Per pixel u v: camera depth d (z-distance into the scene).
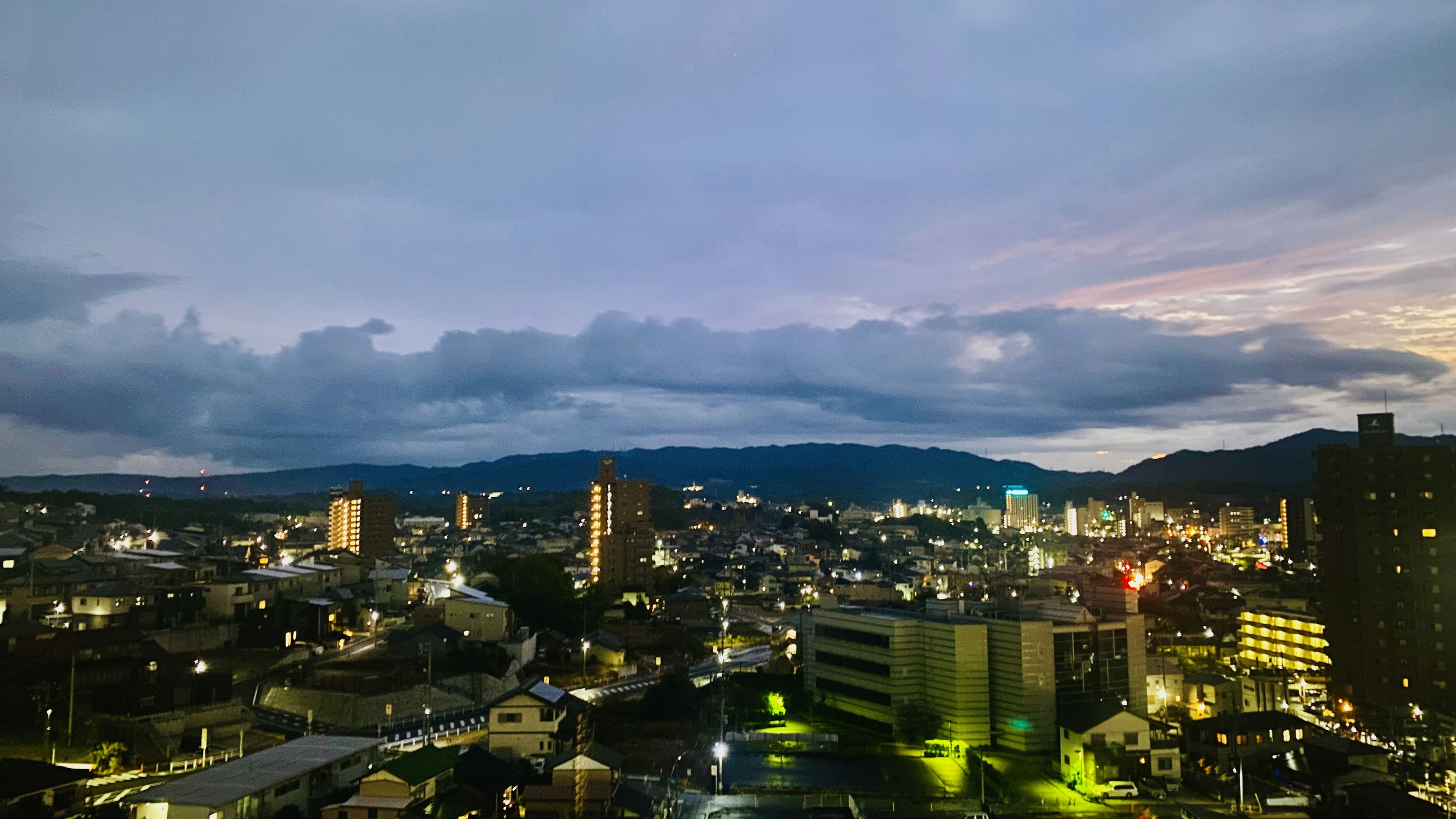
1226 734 78.62
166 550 168.12
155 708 80.50
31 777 56.25
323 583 141.25
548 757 74.62
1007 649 84.25
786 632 154.25
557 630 148.88
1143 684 88.56
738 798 68.81
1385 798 67.19
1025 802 69.38
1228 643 148.50
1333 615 126.06
